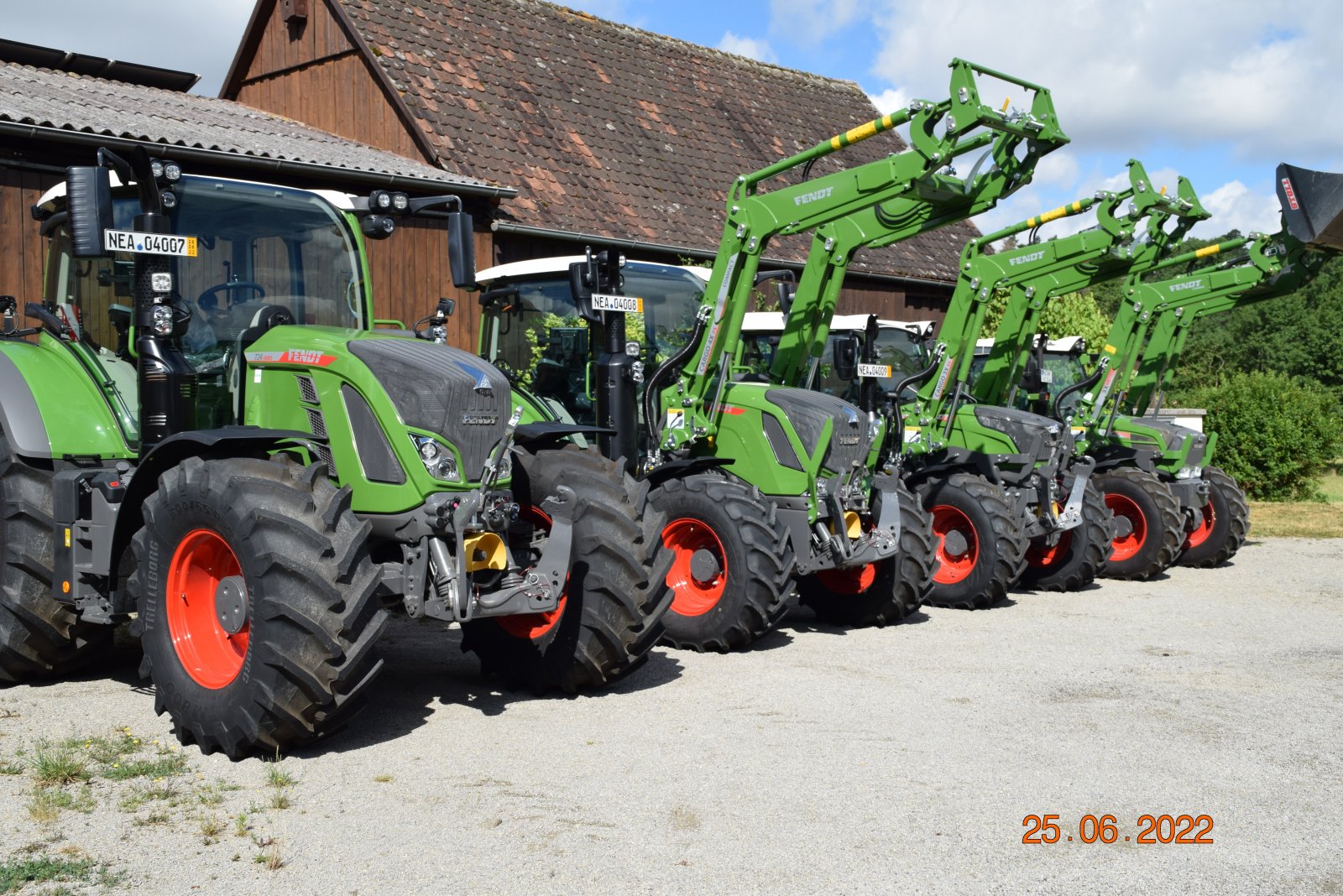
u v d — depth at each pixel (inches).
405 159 497.0
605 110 619.8
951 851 141.4
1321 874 137.3
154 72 532.4
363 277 220.2
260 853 136.1
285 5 586.9
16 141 347.9
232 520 167.0
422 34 578.6
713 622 252.7
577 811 151.6
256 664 163.8
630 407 259.1
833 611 297.6
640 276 290.5
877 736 188.5
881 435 295.3
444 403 181.2
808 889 129.3
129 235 178.7
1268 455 729.0
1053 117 281.6
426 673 229.3
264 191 208.4
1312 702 216.8
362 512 186.5
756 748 180.7
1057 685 228.1
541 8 668.1
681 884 129.9
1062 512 357.1
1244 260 445.1
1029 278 380.2
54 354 213.0
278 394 196.4
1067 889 131.6
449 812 150.6
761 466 275.9
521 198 507.5
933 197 276.7
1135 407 474.9
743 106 711.1
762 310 483.2
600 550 205.2
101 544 194.9
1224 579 399.5
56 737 181.2
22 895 123.4
